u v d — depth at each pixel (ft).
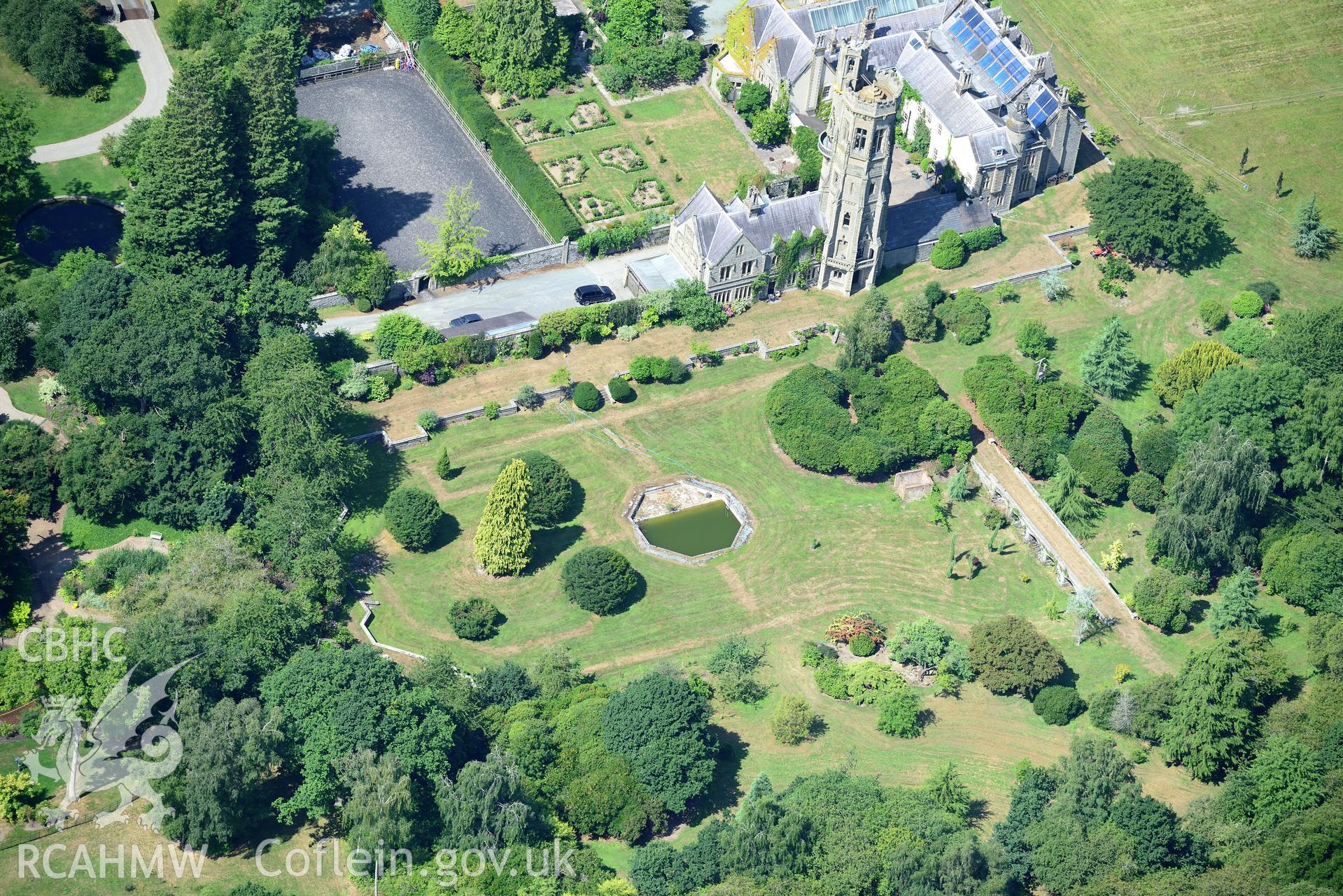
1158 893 610.65
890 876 602.85
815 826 621.31
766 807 617.62
